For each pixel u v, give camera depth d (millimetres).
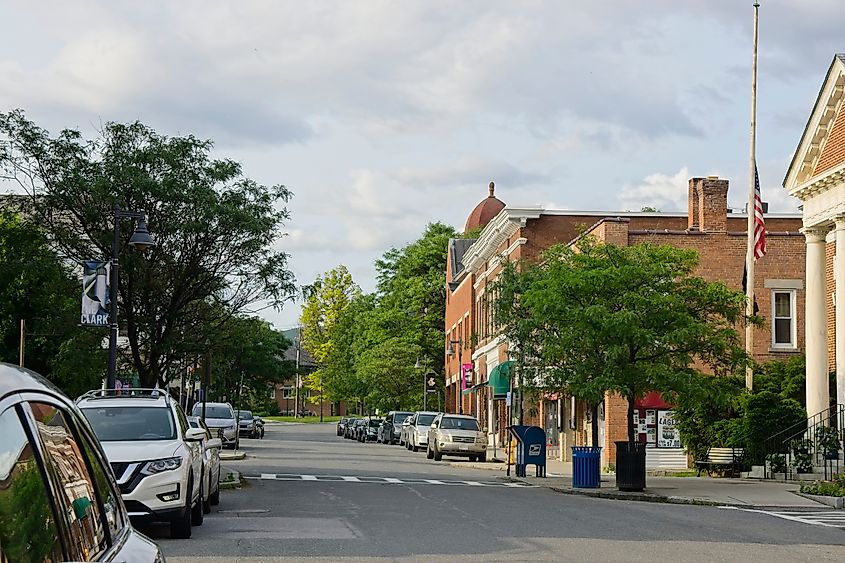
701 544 15273
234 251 32031
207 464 17531
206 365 32406
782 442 32250
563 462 46188
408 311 86062
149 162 31469
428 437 47562
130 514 14094
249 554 13047
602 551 14078
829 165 32375
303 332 138250
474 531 16188
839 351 31641
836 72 31422
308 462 38656
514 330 31984
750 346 35469
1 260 30797
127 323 31891
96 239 31000
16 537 3207
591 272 27750
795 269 41844
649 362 27812
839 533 17750
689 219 43656
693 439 34906
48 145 30969
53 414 3936
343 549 13656
